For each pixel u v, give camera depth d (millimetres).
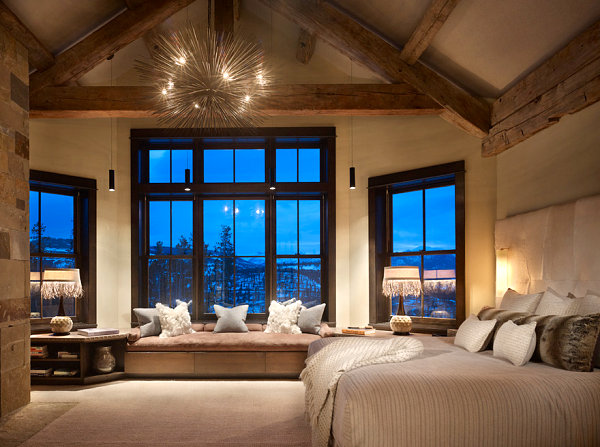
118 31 4844
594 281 3443
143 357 5375
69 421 3789
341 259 6367
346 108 5105
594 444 2447
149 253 6520
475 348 3574
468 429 2383
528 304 3830
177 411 4066
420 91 4977
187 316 5871
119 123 6402
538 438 2414
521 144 4684
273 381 5227
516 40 4066
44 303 5832
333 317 6297
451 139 5598
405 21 4527
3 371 3930
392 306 6246
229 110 4125
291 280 6527
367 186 6309
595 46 3463
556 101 3941
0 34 4000
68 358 5191
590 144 3654
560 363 2812
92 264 6105
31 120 5684
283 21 6059
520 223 4520
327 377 2996
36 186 5812
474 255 5281
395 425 2363
